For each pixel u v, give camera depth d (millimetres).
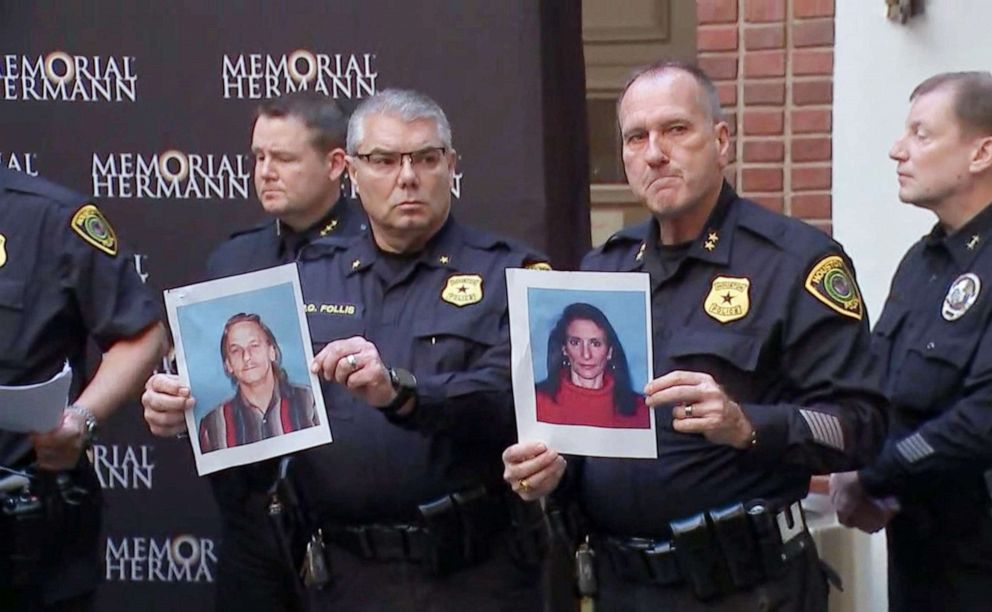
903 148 3477
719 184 3057
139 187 4367
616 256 3189
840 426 2891
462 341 3176
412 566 3176
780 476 2977
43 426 3043
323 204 3967
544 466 2900
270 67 4297
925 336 3385
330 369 2973
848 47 4734
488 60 4195
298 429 3119
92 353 4195
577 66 4332
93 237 3361
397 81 4238
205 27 4312
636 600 3061
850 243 4766
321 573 3236
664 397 2760
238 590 3812
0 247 3299
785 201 4879
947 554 3316
